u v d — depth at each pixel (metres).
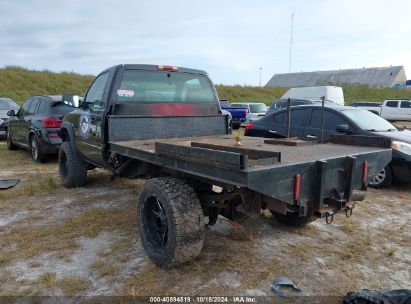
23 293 2.95
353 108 7.29
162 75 4.95
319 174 2.82
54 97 8.74
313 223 4.55
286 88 46.28
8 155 9.95
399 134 6.54
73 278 3.18
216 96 5.46
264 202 3.13
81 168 6.03
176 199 3.09
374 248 3.87
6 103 13.40
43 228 4.34
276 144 4.06
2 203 5.33
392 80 56.25
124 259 3.52
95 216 4.72
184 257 3.13
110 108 4.55
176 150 2.97
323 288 3.06
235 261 3.48
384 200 5.72
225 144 3.59
